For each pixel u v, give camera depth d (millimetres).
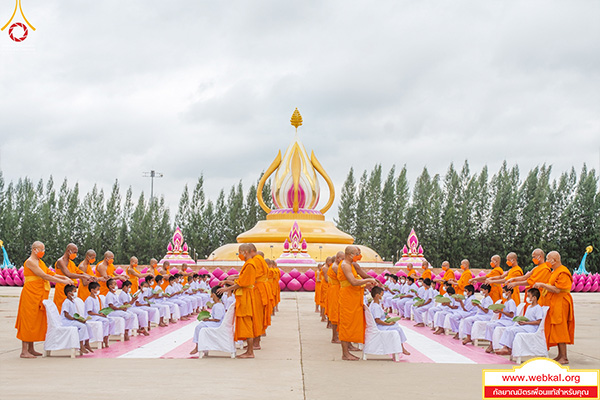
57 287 13102
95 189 58031
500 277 14062
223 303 12805
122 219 58688
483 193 56312
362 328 10953
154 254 57844
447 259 56031
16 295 28625
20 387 8312
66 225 55344
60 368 9914
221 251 38031
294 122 40656
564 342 10883
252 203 59750
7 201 56031
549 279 11289
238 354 11836
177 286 18688
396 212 57875
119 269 32812
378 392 8203
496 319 13211
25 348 11219
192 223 58875
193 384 8594
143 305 15703
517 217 55188
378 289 11695
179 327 16562
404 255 37750
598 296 34875
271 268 18281
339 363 10680
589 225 54250
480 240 56094
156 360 10844
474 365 10578
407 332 15914
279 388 8398
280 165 40719
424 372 9789
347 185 59594
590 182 54438
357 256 11133
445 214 55812
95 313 12453
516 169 57250
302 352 12016
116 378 9016
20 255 54844
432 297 17094
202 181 59312
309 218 39031
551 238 54969
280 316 19750
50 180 57875
